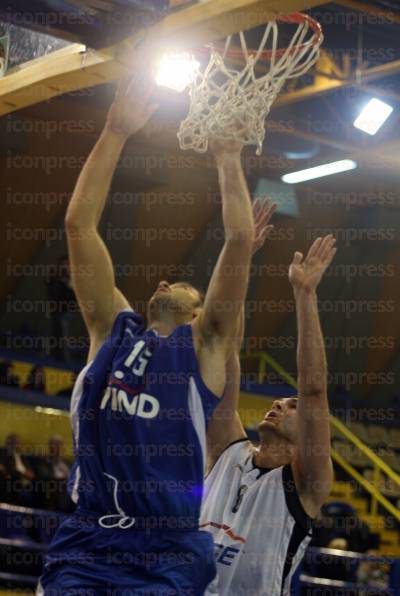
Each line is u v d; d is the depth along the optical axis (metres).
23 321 21.12
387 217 22.41
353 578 12.23
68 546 3.65
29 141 17.62
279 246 22.91
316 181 19.38
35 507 11.56
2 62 6.11
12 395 15.38
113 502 3.63
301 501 5.09
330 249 4.98
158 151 18.11
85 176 4.00
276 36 5.22
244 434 5.39
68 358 17.06
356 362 24.22
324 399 5.02
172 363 3.68
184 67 5.02
